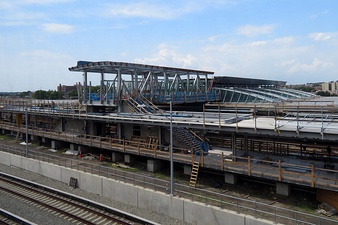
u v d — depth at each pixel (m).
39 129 39.69
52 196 20.33
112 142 30.67
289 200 18.02
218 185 20.59
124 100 33.25
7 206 18.69
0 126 46.25
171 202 17.20
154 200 18.00
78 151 32.12
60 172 24.50
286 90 60.72
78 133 35.53
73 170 23.36
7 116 54.31
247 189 20.11
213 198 17.44
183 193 17.88
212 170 22.92
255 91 49.84
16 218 16.45
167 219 16.92
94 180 21.58
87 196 20.78
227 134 27.64
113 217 16.61
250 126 19.19
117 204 19.22
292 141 23.52
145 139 28.20
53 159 27.27
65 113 34.84
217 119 22.50
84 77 35.75
